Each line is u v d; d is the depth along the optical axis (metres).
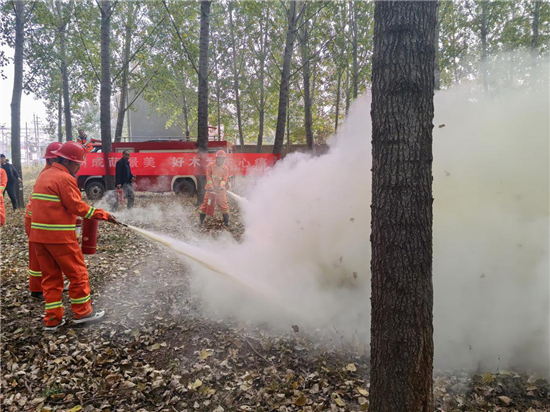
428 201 1.85
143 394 2.85
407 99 1.77
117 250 6.61
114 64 17.48
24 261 6.07
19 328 3.79
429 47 1.79
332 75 19.25
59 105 22.05
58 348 3.46
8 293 4.63
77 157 3.75
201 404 2.73
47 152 3.89
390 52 1.78
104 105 10.92
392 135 1.80
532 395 2.71
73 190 3.66
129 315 4.07
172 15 15.75
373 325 1.99
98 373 3.12
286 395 2.77
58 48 16.09
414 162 1.79
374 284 1.96
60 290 3.81
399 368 1.88
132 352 3.40
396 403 1.90
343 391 2.78
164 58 17.92
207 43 10.00
